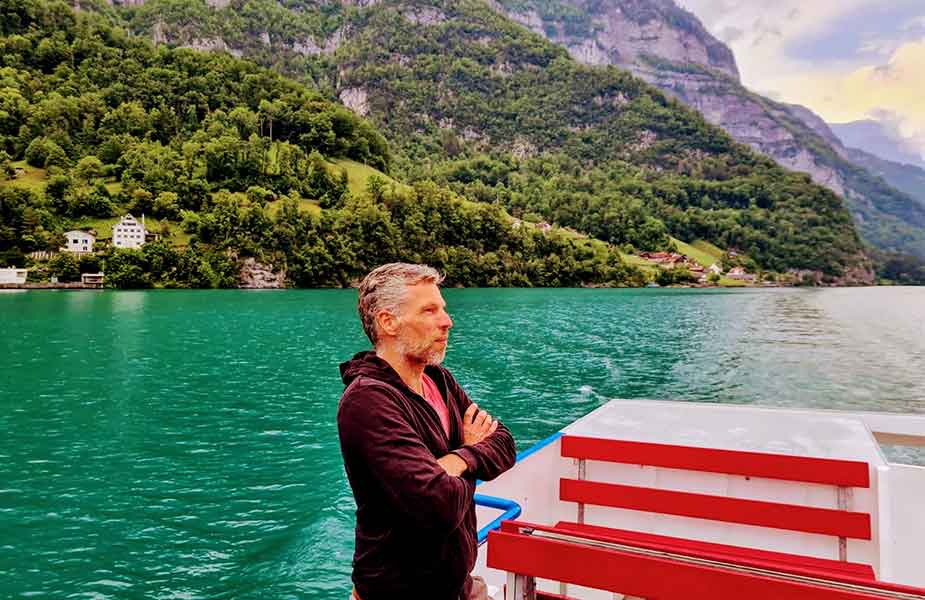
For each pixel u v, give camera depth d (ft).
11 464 43.62
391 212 480.64
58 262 360.89
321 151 621.72
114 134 520.01
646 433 14.14
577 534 7.44
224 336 138.10
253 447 47.11
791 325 193.77
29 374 87.15
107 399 68.44
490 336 139.95
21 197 388.57
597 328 164.55
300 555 27.22
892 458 48.39
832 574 6.17
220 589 24.54
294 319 183.01
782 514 11.95
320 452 45.27
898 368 106.73
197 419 57.72
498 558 7.68
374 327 6.35
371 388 5.82
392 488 5.43
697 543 12.62
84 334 141.90
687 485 13.32
